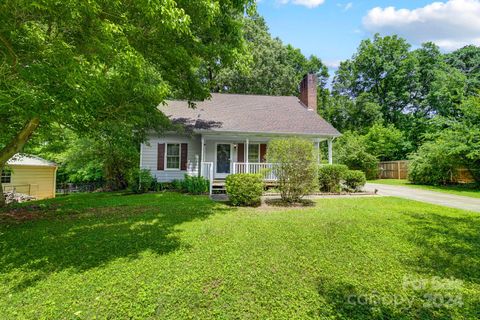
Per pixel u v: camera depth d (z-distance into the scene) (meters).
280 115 14.66
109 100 6.14
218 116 13.96
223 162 14.23
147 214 6.84
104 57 4.76
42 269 3.56
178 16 4.46
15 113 4.75
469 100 14.23
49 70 3.81
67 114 4.40
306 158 8.44
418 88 29.80
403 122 29.83
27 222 6.09
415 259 3.85
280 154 8.52
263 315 2.60
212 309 2.70
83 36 4.50
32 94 3.77
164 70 7.16
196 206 8.02
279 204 8.30
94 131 7.38
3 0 3.50
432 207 7.66
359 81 34.94
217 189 11.54
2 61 4.25
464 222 5.79
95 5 3.84
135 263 3.71
